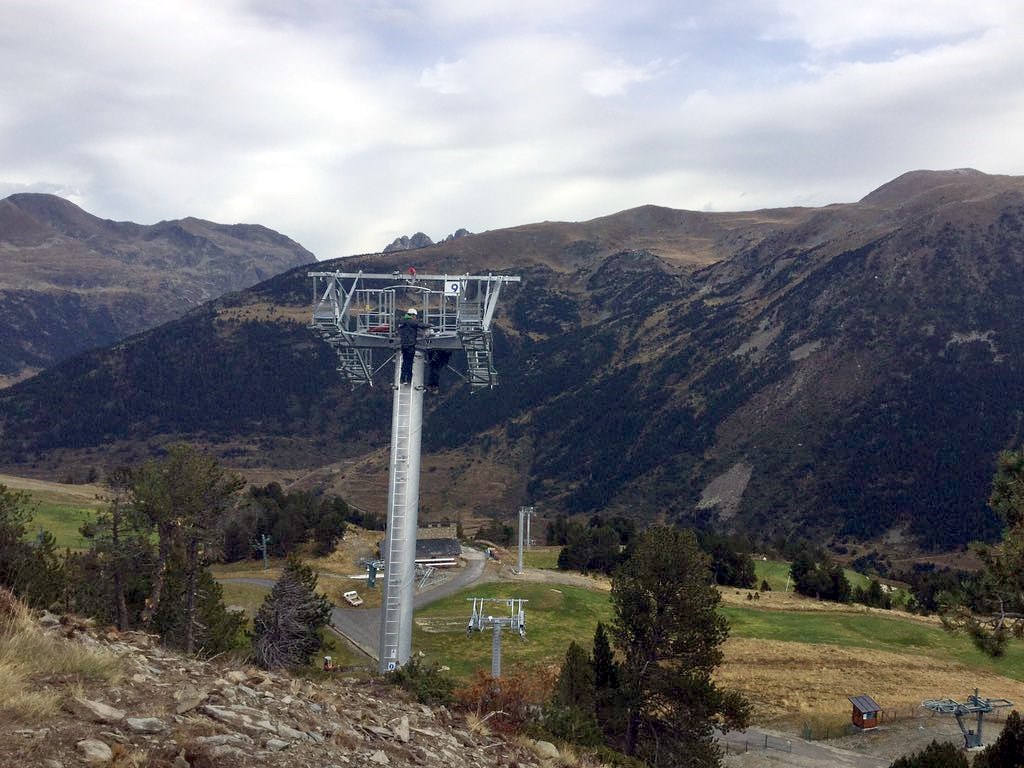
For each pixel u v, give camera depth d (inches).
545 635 2674.7
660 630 1256.8
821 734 1738.4
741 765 1520.7
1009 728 893.2
